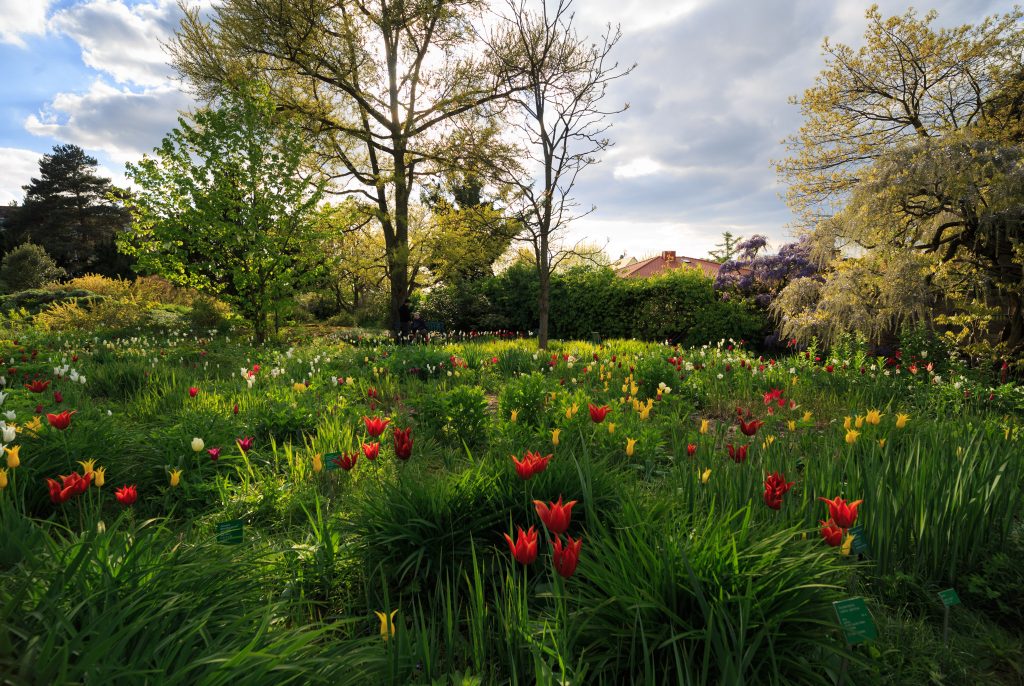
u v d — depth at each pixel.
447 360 9.66
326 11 18.06
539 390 5.98
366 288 29.31
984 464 3.45
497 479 3.14
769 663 1.94
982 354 9.17
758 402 7.45
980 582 2.82
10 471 3.29
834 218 10.65
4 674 1.34
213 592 2.03
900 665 2.24
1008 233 8.69
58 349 11.52
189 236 14.09
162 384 7.27
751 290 16.88
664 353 10.89
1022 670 2.34
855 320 9.74
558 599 2.10
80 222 50.84
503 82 17.08
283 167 14.83
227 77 18.52
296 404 5.70
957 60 13.06
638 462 4.63
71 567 1.82
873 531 2.91
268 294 14.85
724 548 2.18
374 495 3.15
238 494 3.73
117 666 1.40
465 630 2.45
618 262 23.75
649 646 1.99
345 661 1.76
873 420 4.18
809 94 15.57
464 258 21.48
